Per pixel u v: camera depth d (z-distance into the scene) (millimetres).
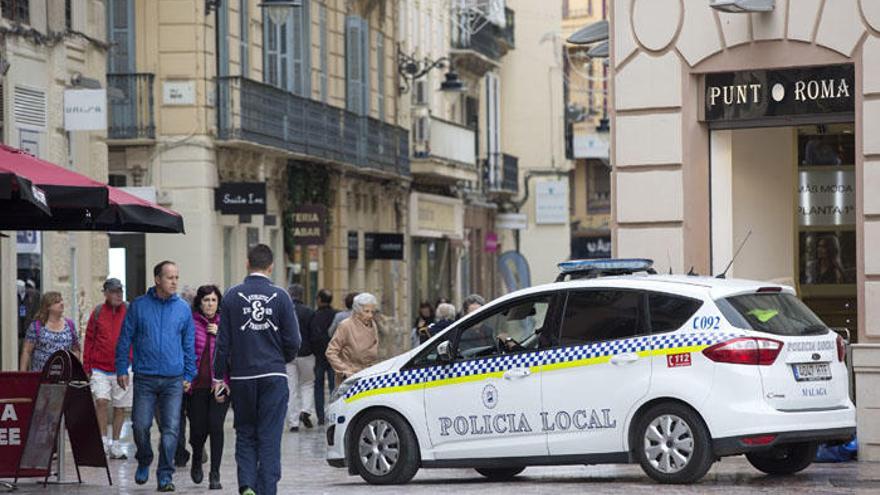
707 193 28875
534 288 23781
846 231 31312
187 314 24719
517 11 102750
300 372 38656
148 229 26922
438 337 24266
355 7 68500
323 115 61156
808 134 31406
